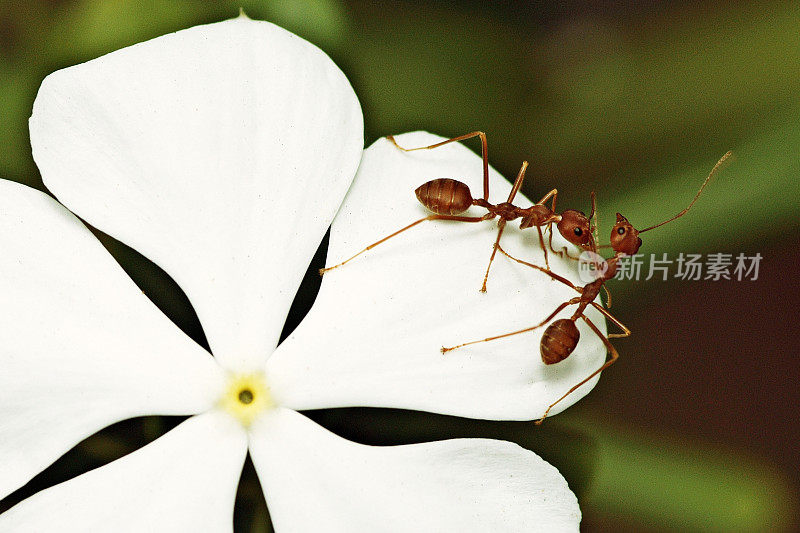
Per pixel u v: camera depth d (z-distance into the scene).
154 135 0.13
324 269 0.13
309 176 0.13
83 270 0.13
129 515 0.13
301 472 0.13
